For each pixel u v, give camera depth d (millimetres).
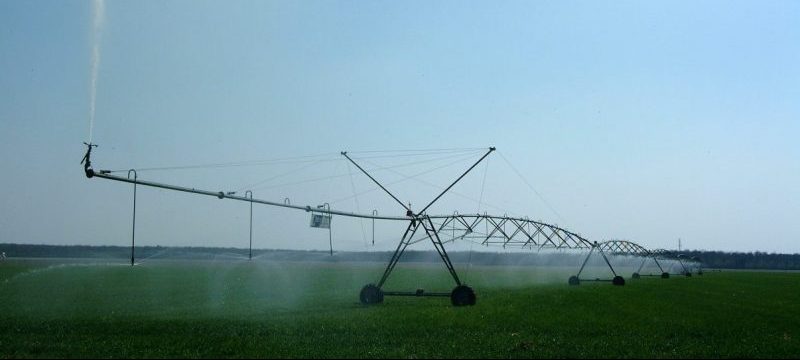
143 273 73812
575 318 28578
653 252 89750
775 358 19047
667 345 20953
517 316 28891
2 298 38531
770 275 105125
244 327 23797
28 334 21547
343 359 17328
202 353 17859
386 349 19047
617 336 23094
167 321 25547
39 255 157875
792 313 34312
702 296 46469
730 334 24469
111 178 24844
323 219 37750
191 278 65062
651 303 38375
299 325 24641
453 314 29406
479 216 44562
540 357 18031
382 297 36781
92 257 151875
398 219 41281
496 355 18188
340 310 31719
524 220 49594
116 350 18172
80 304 34938
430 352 18578
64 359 16734
